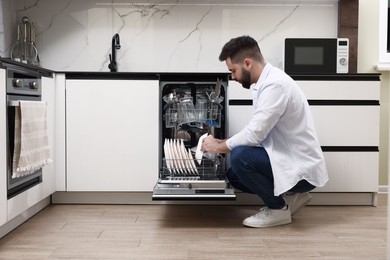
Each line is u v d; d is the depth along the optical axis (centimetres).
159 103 270
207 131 271
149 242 194
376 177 274
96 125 269
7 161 198
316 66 288
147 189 271
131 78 268
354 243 193
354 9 311
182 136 273
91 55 316
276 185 213
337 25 317
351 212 259
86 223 229
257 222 220
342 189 274
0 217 191
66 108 268
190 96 272
